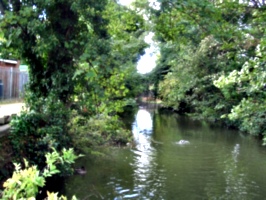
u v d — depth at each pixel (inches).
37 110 268.7
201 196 259.3
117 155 390.3
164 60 1179.9
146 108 1320.1
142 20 244.4
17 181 82.0
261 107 233.9
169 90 1002.1
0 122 252.1
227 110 679.1
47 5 217.3
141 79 1041.5
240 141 523.2
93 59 198.1
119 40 308.8
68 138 286.2
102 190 263.1
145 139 530.0
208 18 184.4
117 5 242.4
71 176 282.7
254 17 214.4
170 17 215.9
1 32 212.5
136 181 291.4
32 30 215.3
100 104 315.6
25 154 233.5
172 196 257.3
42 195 235.1
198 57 695.7
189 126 724.7
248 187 284.0
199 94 826.2
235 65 349.4
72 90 267.7
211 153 425.1
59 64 261.0
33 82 280.8
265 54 198.7
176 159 386.0
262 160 387.2
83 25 236.4
